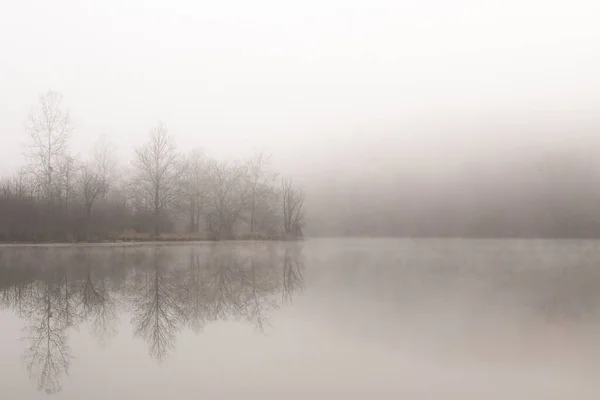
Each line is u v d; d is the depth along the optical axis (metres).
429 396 9.34
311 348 12.77
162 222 66.00
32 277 27.50
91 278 27.38
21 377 10.23
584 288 24.88
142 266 34.41
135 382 9.91
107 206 62.06
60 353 12.22
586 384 10.15
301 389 9.59
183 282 26.22
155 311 18.00
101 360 11.60
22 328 15.15
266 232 78.75
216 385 9.76
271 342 13.41
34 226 54.38
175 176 66.31
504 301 20.62
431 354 12.32
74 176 58.06
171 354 12.16
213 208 73.94
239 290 23.52
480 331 14.98
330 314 17.64
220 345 13.08
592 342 13.66
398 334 14.38
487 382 10.24
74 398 8.98
